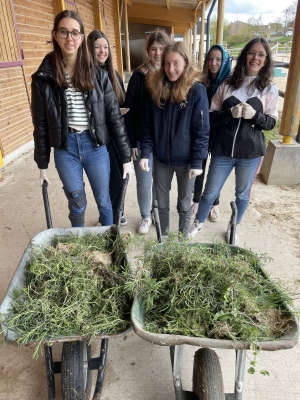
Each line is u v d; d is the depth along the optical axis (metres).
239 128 2.65
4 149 5.16
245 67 2.53
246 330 1.32
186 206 2.85
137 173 3.13
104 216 2.77
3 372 1.99
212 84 3.01
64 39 1.97
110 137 2.58
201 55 12.70
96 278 1.67
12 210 3.82
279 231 3.39
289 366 2.02
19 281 1.62
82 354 1.51
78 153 2.38
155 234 3.36
